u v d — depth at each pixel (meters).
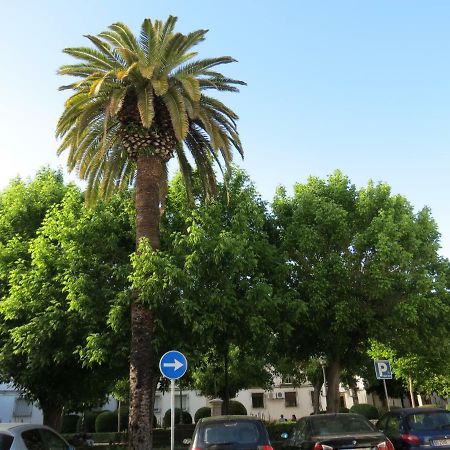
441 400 50.66
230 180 17.94
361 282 18.03
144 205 14.59
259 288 15.04
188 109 14.43
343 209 19.06
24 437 8.92
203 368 21.84
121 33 15.85
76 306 14.71
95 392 22.36
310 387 57.34
